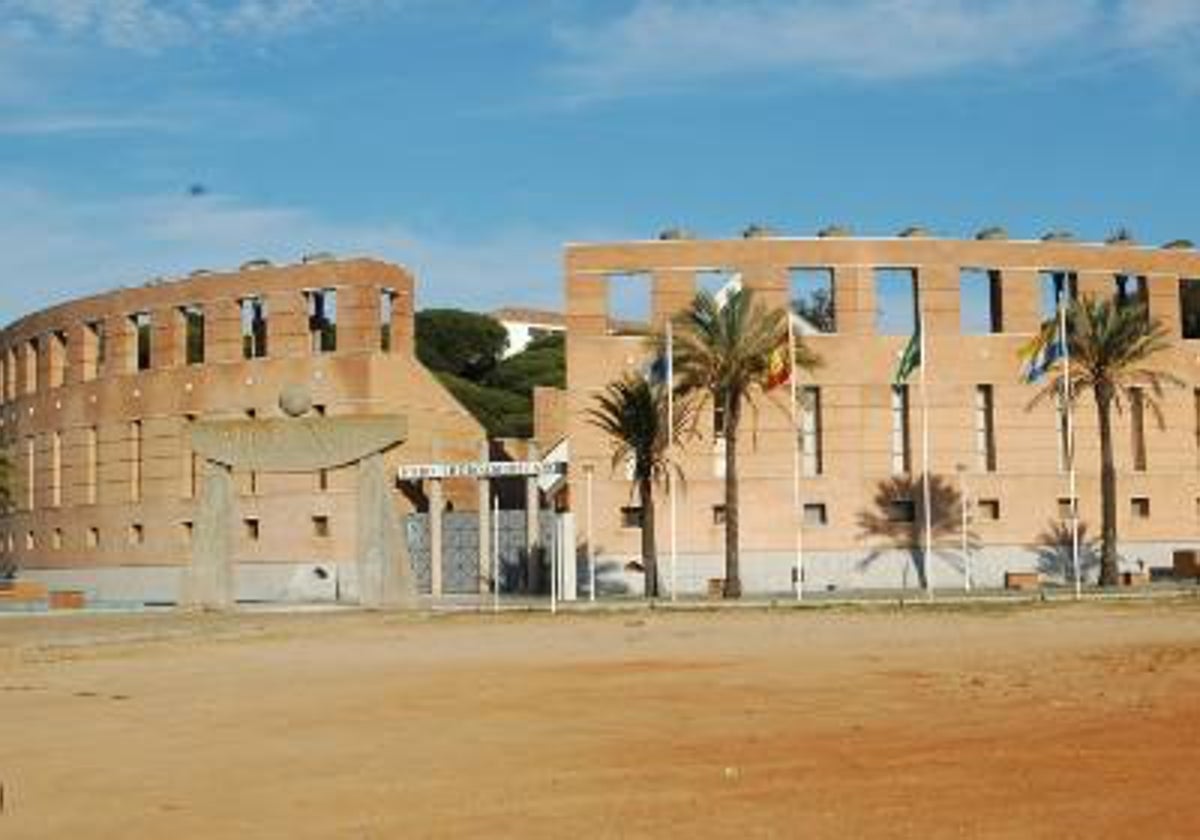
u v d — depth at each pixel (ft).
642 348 262.47
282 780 61.05
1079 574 237.04
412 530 275.80
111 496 303.89
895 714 77.61
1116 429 272.10
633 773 60.23
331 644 147.95
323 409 277.85
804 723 74.84
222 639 158.30
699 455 262.47
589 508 260.42
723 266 264.93
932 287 266.36
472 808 53.47
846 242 265.95
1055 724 71.46
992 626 151.74
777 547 260.42
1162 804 50.24
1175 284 277.23
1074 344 235.81
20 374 338.95
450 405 299.38
